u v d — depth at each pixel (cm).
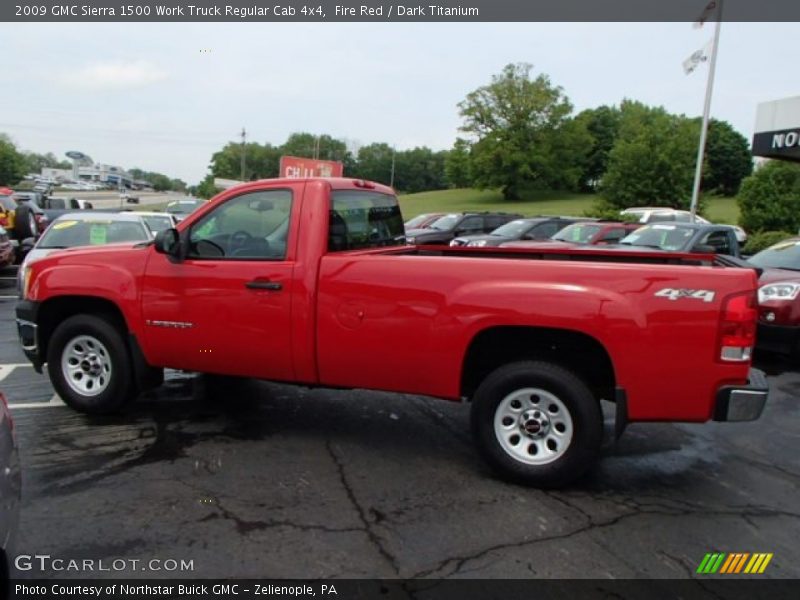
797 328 755
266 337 451
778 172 3117
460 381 413
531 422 404
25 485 389
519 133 8956
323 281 434
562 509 378
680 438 513
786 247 916
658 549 334
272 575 301
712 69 1881
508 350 434
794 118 1692
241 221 462
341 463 438
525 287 391
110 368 509
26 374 652
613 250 493
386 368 428
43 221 1755
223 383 624
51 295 511
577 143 9362
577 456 392
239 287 453
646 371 375
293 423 518
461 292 403
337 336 433
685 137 6694
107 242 1010
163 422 512
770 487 420
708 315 366
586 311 380
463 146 10525
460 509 374
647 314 373
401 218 585
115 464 425
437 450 468
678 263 484
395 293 417
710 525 363
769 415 581
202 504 370
